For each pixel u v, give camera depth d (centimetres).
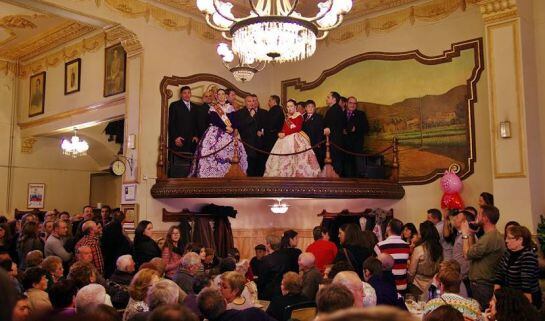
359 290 407
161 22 1114
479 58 1030
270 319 399
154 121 1079
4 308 126
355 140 1130
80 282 450
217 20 701
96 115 1295
